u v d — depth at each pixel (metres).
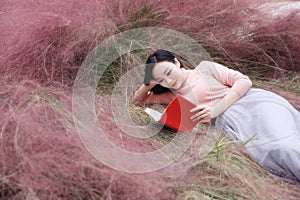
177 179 2.08
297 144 2.30
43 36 2.69
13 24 2.71
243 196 2.12
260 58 3.34
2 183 1.90
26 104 2.22
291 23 3.39
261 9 3.53
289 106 2.55
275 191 2.20
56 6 2.87
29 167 1.88
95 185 1.92
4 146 1.95
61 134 2.06
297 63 3.41
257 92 2.60
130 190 1.89
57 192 1.89
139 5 3.17
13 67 2.50
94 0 2.98
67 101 2.36
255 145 2.37
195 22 3.25
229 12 3.36
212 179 2.19
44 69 2.58
